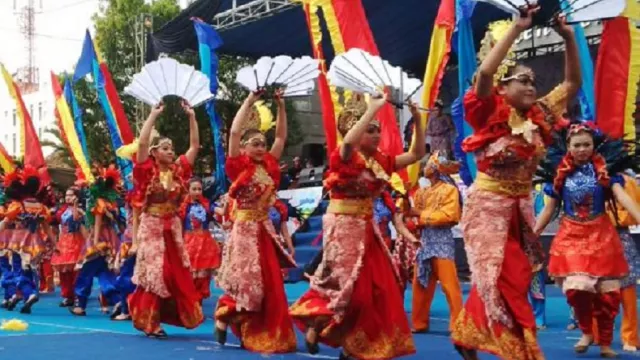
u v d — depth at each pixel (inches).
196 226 371.2
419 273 282.5
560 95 169.5
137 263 271.9
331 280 199.8
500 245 165.5
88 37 526.9
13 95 489.7
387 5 569.6
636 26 293.9
